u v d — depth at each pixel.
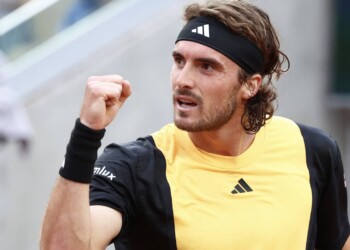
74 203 6.53
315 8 23.27
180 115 7.36
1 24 18.62
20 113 18.20
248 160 7.73
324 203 8.16
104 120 6.60
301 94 23.06
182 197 7.37
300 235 7.57
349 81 23.38
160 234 7.27
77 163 6.54
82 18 19.56
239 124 7.69
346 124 23.92
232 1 7.57
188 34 7.39
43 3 19.08
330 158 8.09
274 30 7.83
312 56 23.23
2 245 17.95
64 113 18.91
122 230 7.14
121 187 7.16
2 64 18.25
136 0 20.14
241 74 7.51
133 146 7.54
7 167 18.03
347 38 23.42
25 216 18.30
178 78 7.32
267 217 7.44
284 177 7.72
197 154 7.62
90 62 19.28
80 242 6.54
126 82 6.72
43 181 18.56
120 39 19.67
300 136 8.09
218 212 7.37
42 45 19.08
